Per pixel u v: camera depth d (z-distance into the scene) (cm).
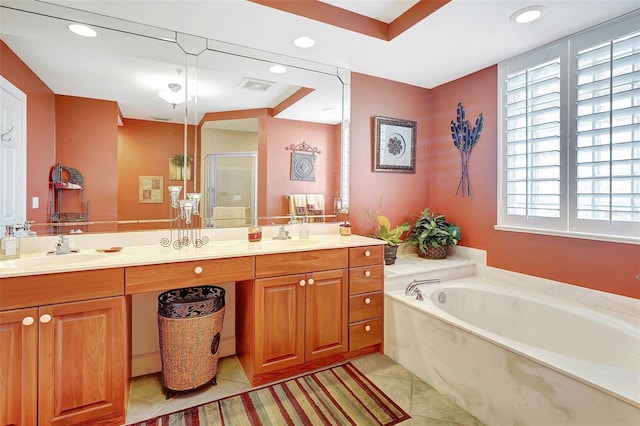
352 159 297
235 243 232
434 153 336
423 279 270
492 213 282
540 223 248
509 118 265
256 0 183
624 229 202
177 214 230
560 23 207
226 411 182
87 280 158
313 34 221
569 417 138
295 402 191
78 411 158
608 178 207
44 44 192
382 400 193
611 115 203
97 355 161
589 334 200
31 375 148
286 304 210
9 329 144
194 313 194
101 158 209
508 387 162
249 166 256
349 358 241
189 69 230
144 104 221
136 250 201
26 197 188
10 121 183
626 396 121
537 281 249
